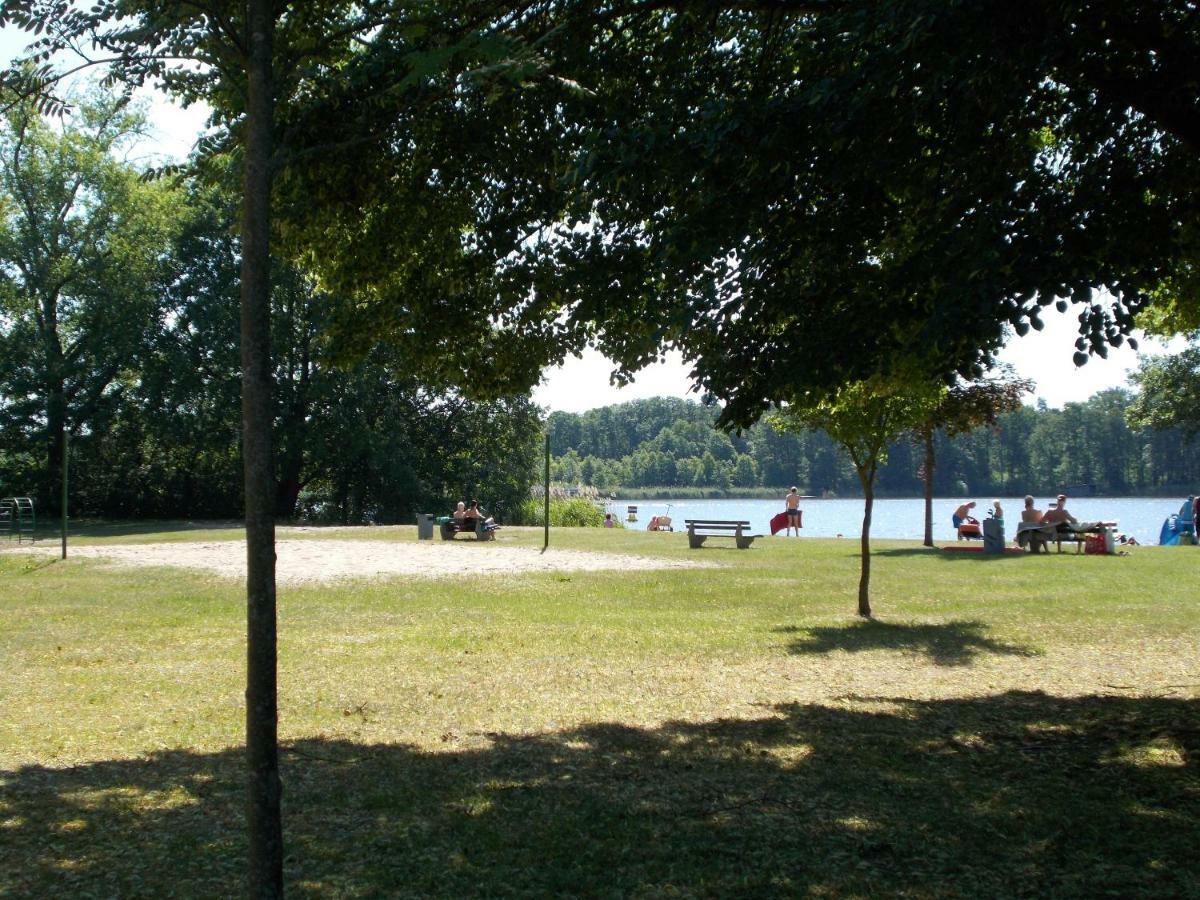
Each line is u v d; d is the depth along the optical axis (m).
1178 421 40.81
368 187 8.39
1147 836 5.75
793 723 8.55
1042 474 88.44
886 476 92.12
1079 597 16.69
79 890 5.13
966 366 6.14
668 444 114.75
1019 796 6.50
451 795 6.67
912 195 7.16
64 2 5.15
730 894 5.07
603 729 8.44
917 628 13.90
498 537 33.03
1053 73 6.75
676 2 7.67
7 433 45.34
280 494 49.03
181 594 17.50
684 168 6.66
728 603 16.73
